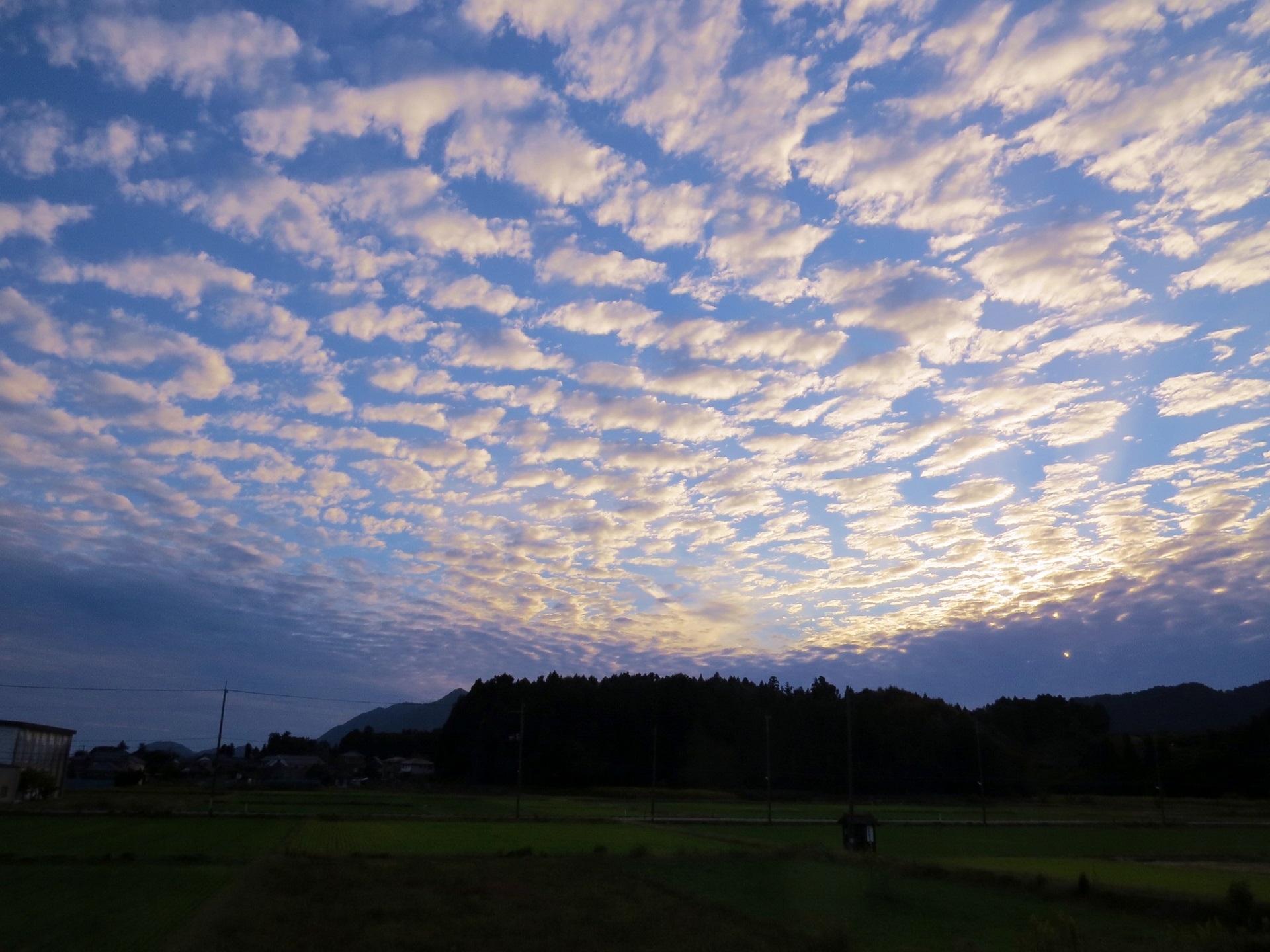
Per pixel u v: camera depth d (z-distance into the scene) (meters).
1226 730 141.88
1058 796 135.12
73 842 46.69
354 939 22.92
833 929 24.98
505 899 30.30
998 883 36.62
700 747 153.25
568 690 160.38
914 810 104.31
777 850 48.69
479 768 153.38
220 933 23.08
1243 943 23.20
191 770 162.25
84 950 21.20
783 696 164.50
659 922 26.28
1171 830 75.56
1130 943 23.94
